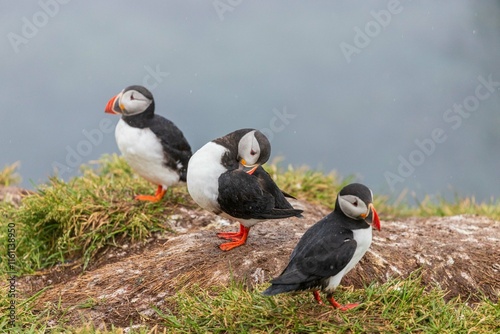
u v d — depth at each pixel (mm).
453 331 7863
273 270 8961
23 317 8570
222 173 9227
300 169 13766
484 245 10141
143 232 10617
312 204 12320
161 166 10977
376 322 7945
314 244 7730
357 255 7914
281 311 8039
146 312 8672
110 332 7863
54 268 10516
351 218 7922
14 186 13547
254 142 9375
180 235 10367
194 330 8086
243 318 7988
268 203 9133
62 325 8484
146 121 10930
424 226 11188
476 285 9344
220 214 9648
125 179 12258
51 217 10852
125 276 9406
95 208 10961
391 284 8773
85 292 9211
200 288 8812
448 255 9680
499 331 8000
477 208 13820
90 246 10539
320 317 7957
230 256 9359
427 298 8398
